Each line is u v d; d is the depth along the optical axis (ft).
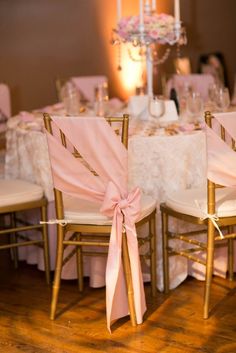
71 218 8.70
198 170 9.84
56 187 8.62
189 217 8.96
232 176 8.49
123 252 8.55
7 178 11.69
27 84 19.31
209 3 24.44
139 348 8.07
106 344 8.20
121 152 8.21
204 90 15.66
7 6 18.60
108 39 21.42
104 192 8.47
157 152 9.52
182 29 11.50
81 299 9.74
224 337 8.29
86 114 12.30
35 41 19.36
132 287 8.63
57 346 8.18
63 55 20.12
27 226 10.28
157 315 9.03
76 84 16.11
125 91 22.16
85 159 8.34
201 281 10.27
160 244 9.88
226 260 10.32
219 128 10.07
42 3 19.39
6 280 10.69
